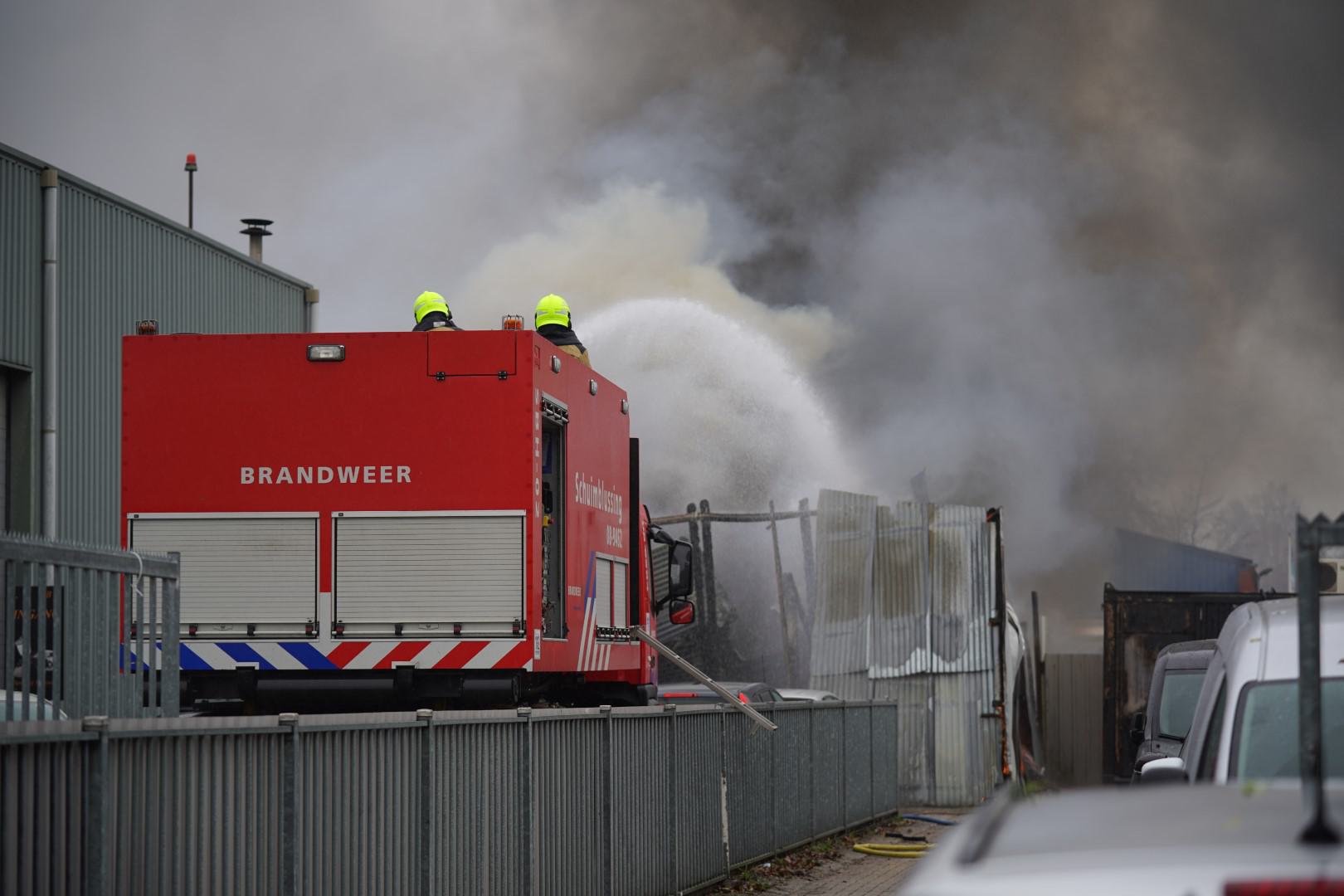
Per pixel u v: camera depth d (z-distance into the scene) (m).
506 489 18.16
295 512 18.27
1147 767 9.09
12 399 36.91
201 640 18.14
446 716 13.66
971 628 37.94
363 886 12.18
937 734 37.75
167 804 9.73
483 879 14.50
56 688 12.02
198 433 18.42
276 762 11.05
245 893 10.59
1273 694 10.22
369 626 18.06
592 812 17.61
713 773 22.39
